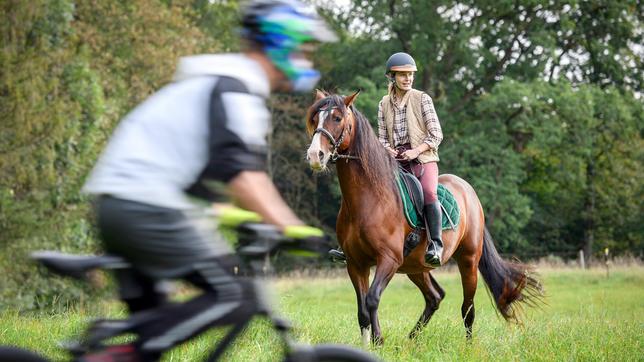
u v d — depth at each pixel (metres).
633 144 42.22
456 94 39.81
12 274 18.52
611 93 38.69
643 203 42.59
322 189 43.06
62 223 19.42
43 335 7.13
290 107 39.38
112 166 2.93
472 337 8.17
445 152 37.72
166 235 2.86
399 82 8.31
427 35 38.41
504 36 39.84
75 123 19.81
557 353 7.19
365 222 7.73
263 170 2.97
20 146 18.50
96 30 25.47
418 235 8.17
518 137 40.47
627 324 9.34
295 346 3.10
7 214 18.34
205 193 2.99
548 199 44.75
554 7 39.81
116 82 25.62
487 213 38.12
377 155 7.79
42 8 19.14
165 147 2.91
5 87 18.52
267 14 3.03
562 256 44.06
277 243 2.91
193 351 5.91
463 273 9.31
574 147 38.75
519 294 9.29
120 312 8.07
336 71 41.84
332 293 23.91
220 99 2.91
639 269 29.09
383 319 10.62
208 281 2.89
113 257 2.95
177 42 28.34
